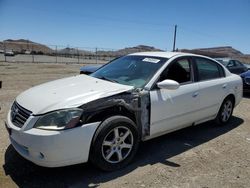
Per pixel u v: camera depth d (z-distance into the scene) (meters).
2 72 16.42
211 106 5.30
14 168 3.73
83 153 3.44
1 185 3.33
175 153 4.43
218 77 5.61
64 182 3.46
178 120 4.61
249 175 3.82
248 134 5.49
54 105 3.39
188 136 5.24
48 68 21.50
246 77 9.81
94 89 3.85
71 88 3.92
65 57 42.97
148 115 4.12
